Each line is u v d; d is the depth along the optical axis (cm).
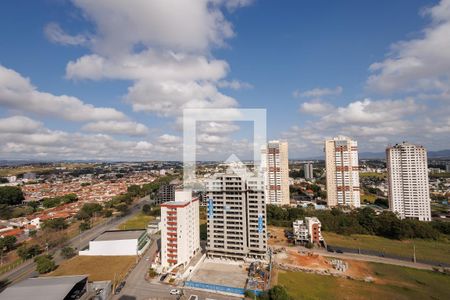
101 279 8106
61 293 5825
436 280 8062
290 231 13462
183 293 7150
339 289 7412
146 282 7844
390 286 7631
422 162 15900
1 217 16600
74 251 10638
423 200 15800
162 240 8962
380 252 10581
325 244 11175
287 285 7544
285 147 19250
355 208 17588
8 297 5669
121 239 10412
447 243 11856
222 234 9512
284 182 19188
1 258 9700
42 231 12569
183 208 8894
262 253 9288
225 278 8044
